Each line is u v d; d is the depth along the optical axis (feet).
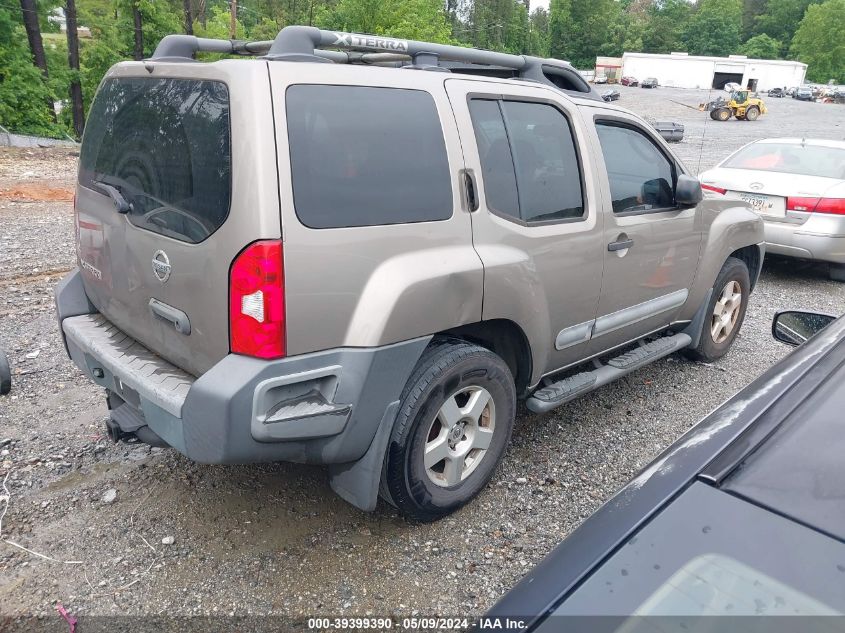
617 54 367.66
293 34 8.68
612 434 13.03
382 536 9.75
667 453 5.13
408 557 9.33
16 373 14.75
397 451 8.95
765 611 3.74
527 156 10.48
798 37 360.07
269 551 9.35
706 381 15.65
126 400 9.60
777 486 4.47
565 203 11.07
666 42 372.99
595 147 11.66
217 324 7.93
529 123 10.65
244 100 7.52
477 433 10.10
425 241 8.83
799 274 26.35
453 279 8.93
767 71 221.87
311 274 7.74
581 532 4.54
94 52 111.04
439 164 9.08
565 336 11.46
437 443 9.53
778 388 5.56
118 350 9.59
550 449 12.38
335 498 10.61
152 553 9.25
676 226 13.44
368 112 8.43
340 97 8.21
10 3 93.91
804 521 4.19
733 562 4.03
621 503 4.68
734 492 4.48
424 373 9.02
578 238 11.10
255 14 188.85
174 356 8.91
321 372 8.00
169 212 8.43
